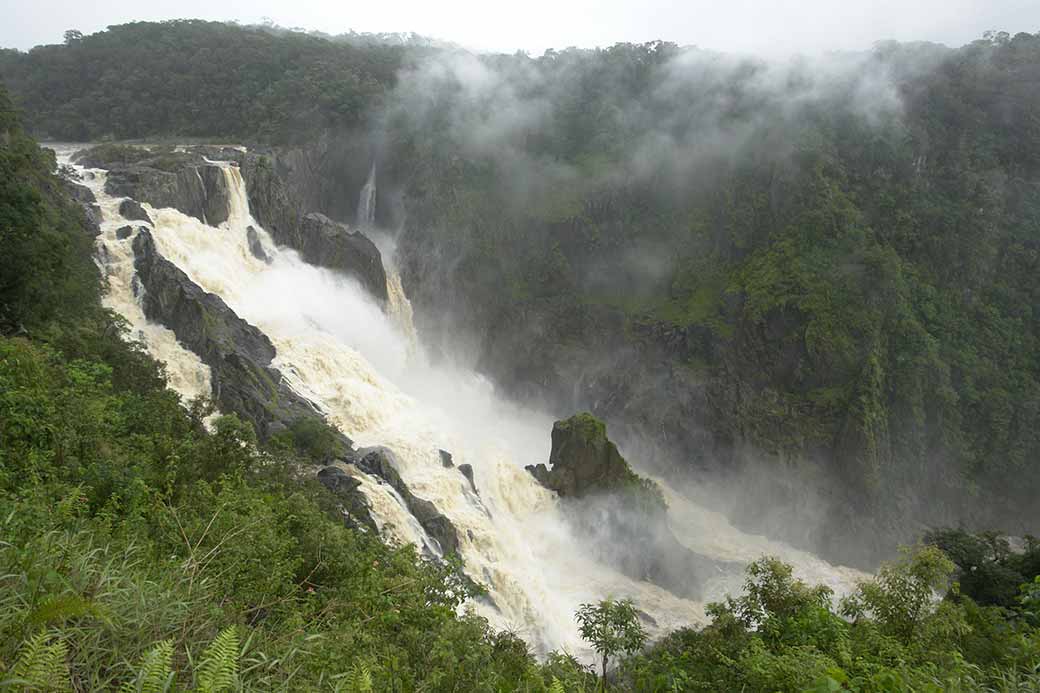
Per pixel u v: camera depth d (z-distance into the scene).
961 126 86.62
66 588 8.87
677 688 17.38
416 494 43.66
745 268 79.56
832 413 68.81
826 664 13.41
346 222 88.75
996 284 78.50
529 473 56.53
